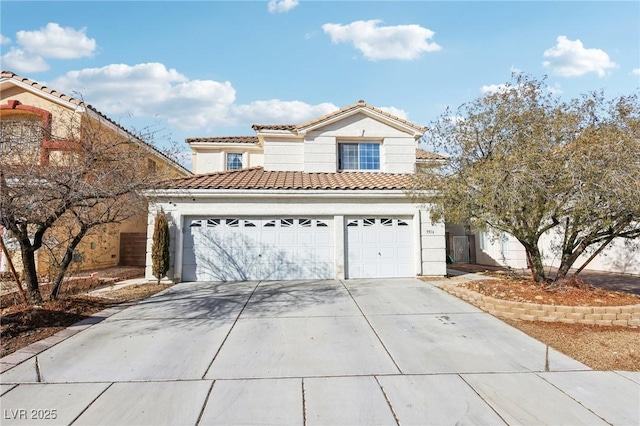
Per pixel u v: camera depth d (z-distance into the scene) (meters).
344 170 17.81
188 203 13.22
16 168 7.43
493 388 4.90
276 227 13.55
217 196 13.21
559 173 8.31
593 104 9.09
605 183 7.91
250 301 9.98
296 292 11.14
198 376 5.27
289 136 17.80
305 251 13.57
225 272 13.24
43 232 8.67
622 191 7.67
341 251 13.61
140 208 9.95
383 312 8.84
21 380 5.10
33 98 15.90
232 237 13.38
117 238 18.58
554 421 4.09
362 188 13.59
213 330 7.44
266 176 15.70
